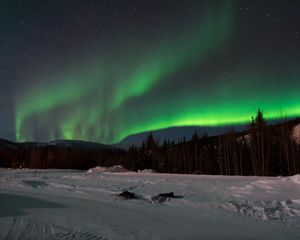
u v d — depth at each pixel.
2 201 15.09
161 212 12.05
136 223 10.03
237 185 20.27
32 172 49.41
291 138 52.38
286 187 17.09
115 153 87.00
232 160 56.56
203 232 8.84
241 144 57.91
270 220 10.35
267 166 49.38
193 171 62.91
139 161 67.38
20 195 17.78
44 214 11.62
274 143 54.38
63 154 87.06
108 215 11.45
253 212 11.58
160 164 65.69
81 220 10.50
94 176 34.59
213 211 12.04
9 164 84.81
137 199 15.72
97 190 19.88
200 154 62.38
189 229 9.20
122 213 11.86
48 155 85.88
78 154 87.94
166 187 20.88
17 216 11.18
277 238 8.19
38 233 8.64
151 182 24.81
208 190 18.59
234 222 10.13
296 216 10.83
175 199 14.99
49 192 19.61
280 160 51.16
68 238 8.11
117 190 19.42
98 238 8.15
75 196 17.33
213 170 58.56
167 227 9.45
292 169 49.91
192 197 15.70
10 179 30.55
